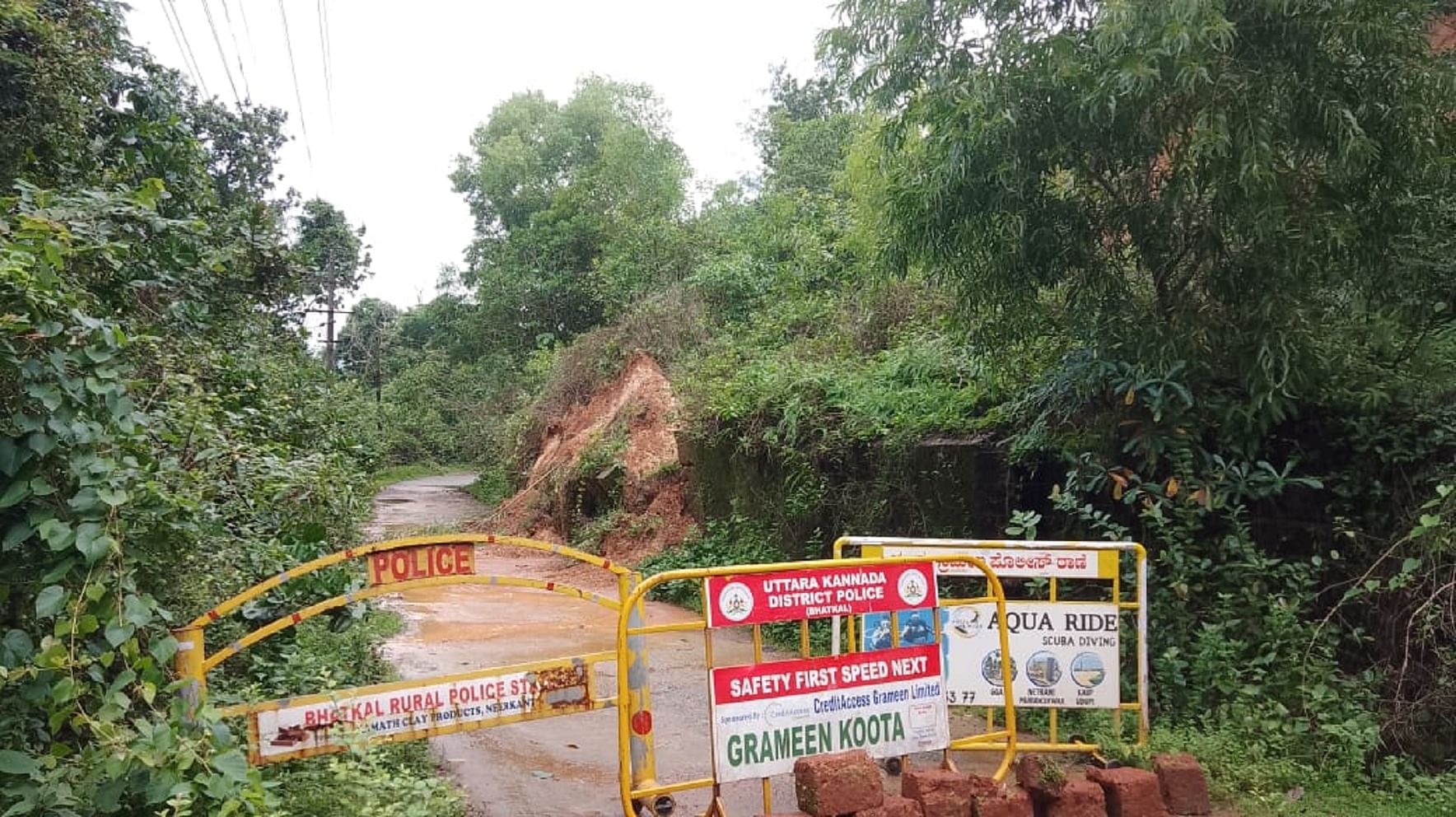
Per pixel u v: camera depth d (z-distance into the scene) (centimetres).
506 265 3225
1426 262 582
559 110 3747
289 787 406
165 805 322
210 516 519
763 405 1087
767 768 397
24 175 661
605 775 508
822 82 888
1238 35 533
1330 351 588
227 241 845
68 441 329
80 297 396
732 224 2294
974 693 513
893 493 859
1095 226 616
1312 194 551
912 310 1155
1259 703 522
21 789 296
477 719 407
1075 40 570
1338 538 573
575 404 2052
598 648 834
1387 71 527
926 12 614
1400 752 493
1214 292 591
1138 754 491
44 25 673
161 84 962
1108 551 520
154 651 332
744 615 405
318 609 383
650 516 1434
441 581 398
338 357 4500
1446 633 486
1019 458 720
